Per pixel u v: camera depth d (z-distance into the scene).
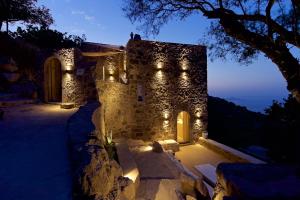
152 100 12.50
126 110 11.84
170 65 12.91
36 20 15.82
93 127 4.75
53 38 16.12
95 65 10.45
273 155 11.18
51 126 6.04
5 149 4.35
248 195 2.19
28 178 3.25
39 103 10.16
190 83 13.52
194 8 5.66
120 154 8.51
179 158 11.49
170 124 12.97
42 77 10.73
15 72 11.35
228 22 5.02
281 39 4.65
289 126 10.80
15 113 7.69
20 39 13.25
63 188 2.98
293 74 4.46
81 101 9.95
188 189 7.27
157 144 10.49
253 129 15.90
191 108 13.59
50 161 3.81
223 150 11.80
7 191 2.90
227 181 2.59
